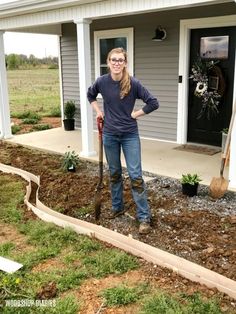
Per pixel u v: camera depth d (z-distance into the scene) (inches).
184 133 290.4
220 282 108.5
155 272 119.1
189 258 126.6
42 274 118.1
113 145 147.2
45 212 167.8
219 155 255.3
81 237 142.9
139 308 102.0
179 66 279.4
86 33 245.6
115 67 132.2
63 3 239.0
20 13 281.7
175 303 102.3
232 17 245.1
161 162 241.4
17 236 147.3
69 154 238.5
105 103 142.5
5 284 111.6
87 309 102.2
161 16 281.3
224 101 265.9
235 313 98.9
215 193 176.1
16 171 235.8
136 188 146.3
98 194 157.1
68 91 378.0
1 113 329.1
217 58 261.9
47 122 452.1
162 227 149.9
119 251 132.2
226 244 133.6
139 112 138.9
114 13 224.5
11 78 1226.0
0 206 178.5
